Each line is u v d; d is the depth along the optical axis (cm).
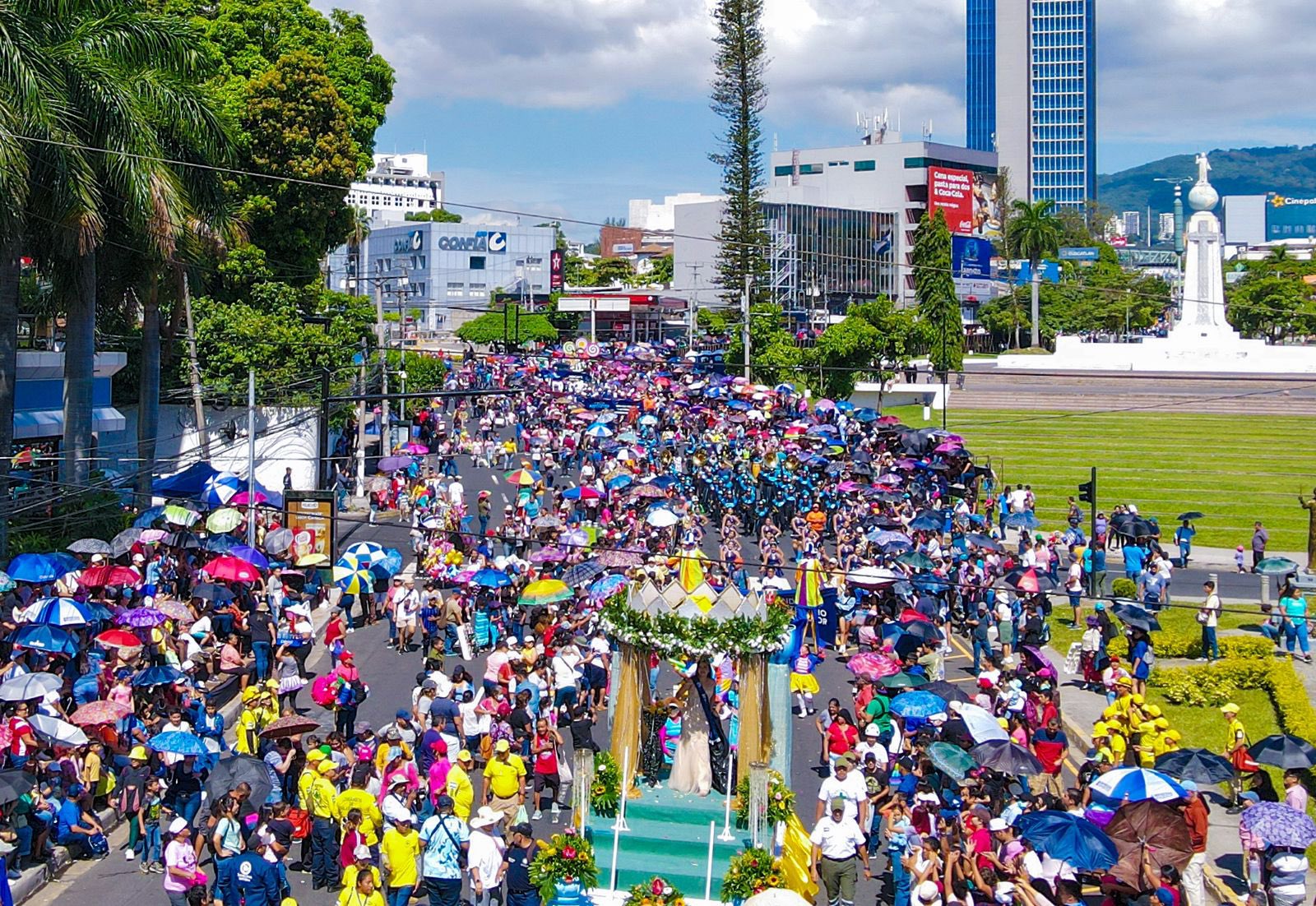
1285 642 3528
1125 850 1884
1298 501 6259
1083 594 3922
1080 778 2267
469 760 2242
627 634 2211
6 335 3450
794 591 3584
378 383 6600
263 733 2209
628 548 3731
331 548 3825
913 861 1920
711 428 6347
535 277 16338
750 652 2166
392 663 3344
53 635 2489
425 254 15788
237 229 4228
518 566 3612
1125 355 13350
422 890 2002
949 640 3609
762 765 2122
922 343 10806
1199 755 2117
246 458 5347
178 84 3741
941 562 3791
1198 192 13650
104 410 4788
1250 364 13000
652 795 2250
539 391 7462
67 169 3259
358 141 7212
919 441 5791
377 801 2086
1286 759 2166
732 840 2106
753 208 10131
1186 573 4781
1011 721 2497
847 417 6781
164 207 3481
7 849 1964
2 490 3438
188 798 2138
